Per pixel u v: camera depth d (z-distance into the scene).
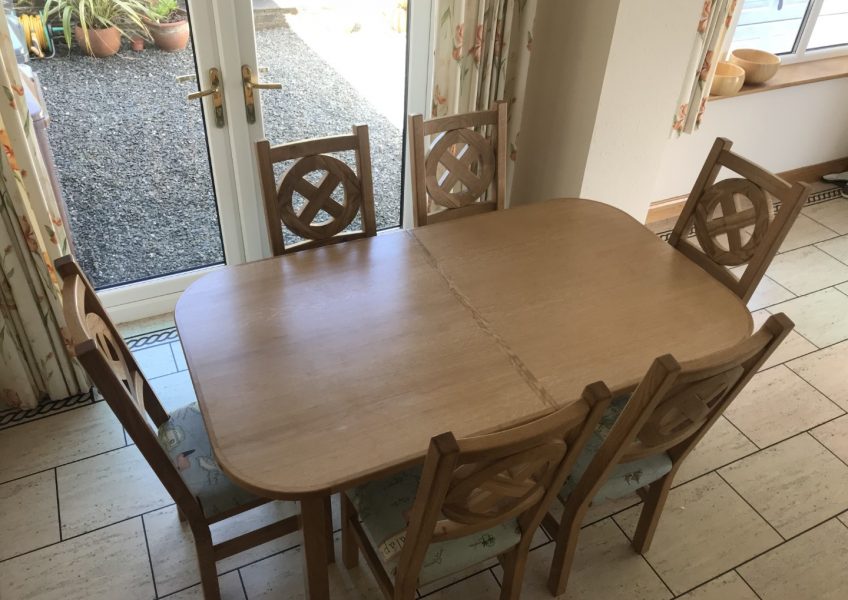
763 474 2.33
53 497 2.13
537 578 2.00
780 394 2.64
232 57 2.40
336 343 1.67
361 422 1.46
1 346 2.22
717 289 1.94
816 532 2.16
